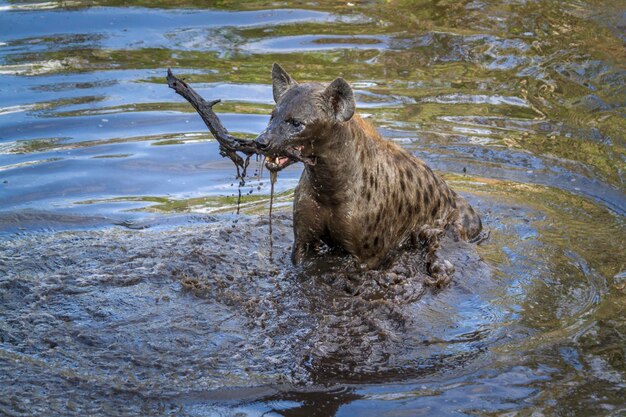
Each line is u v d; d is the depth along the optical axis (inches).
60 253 415.5
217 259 412.2
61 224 450.3
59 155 520.7
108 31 715.4
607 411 311.6
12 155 518.3
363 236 406.6
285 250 425.4
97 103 586.9
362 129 406.6
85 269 402.0
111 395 319.6
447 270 404.2
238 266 408.5
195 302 378.9
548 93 620.7
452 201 456.1
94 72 636.1
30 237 434.9
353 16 765.3
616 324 367.2
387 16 767.7
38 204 469.4
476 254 426.3
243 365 339.0
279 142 367.9
